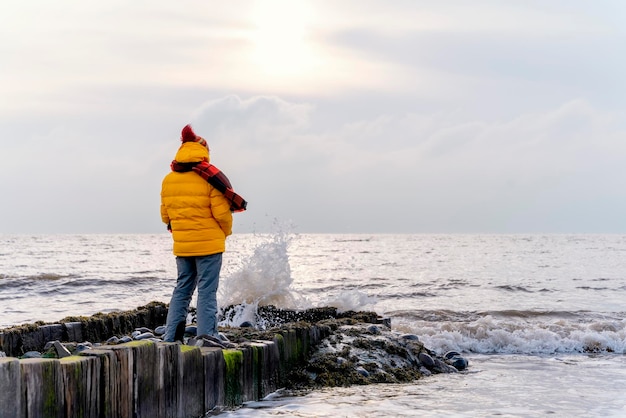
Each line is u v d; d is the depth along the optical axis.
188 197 6.83
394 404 6.83
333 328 9.26
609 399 7.45
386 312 17.58
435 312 17.61
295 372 7.80
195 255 6.89
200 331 6.87
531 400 7.31
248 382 6.70
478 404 6.98
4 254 50.94
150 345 4.96
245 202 6.94
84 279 27.34
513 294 24.83
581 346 13.48
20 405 3.68
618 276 34.19
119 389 4.58
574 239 131.25
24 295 22.84
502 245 87.44
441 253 61.59
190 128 6.98
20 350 6.89
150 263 40.44
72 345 7.02
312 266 41.56
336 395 7.18
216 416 5.99
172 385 5.29
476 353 13.23
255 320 10.12
